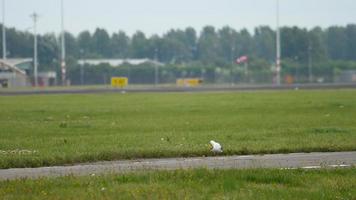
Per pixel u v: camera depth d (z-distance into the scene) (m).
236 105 145.12
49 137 81.56
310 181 46.44
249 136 79.56
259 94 195.75
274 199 40.22
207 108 136.88
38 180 46.00
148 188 43.00
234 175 47.88
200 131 88.38
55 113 126.94
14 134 86.19
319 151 67.19
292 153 65.94
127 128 94.62
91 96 194.25
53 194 41.28
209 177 47.16
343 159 60.75
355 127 93.50
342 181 46.06
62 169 55.12
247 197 40.62
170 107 141.12
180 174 48.12
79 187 43.72
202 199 39.84
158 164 57.84
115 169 54.31
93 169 54.78
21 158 58.75
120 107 142.88
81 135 84.06
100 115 121.75
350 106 138.75
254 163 57.69
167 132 87.31
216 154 64.56
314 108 134.12
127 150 64.19
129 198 39.94
